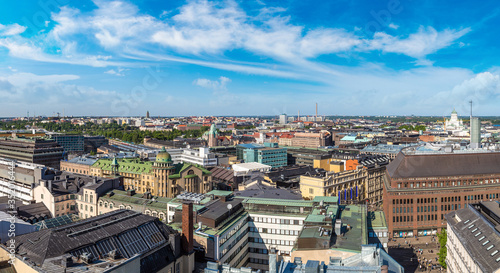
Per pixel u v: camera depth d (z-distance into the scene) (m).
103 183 167.00
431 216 184.62
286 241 126.12
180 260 93.31
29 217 154.50
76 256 74.69
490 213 115.75
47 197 166.50
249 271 81.12
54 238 77.44
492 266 90.94
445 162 190.38
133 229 89.50
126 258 77.56
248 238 130.38
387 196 184.50
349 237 99.38
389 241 176.75
